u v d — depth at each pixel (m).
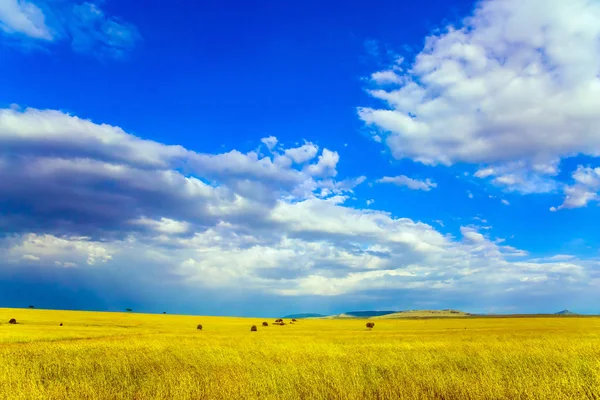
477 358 18.69
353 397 12.06
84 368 16.72
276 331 63.44
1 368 15.82
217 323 98.94
